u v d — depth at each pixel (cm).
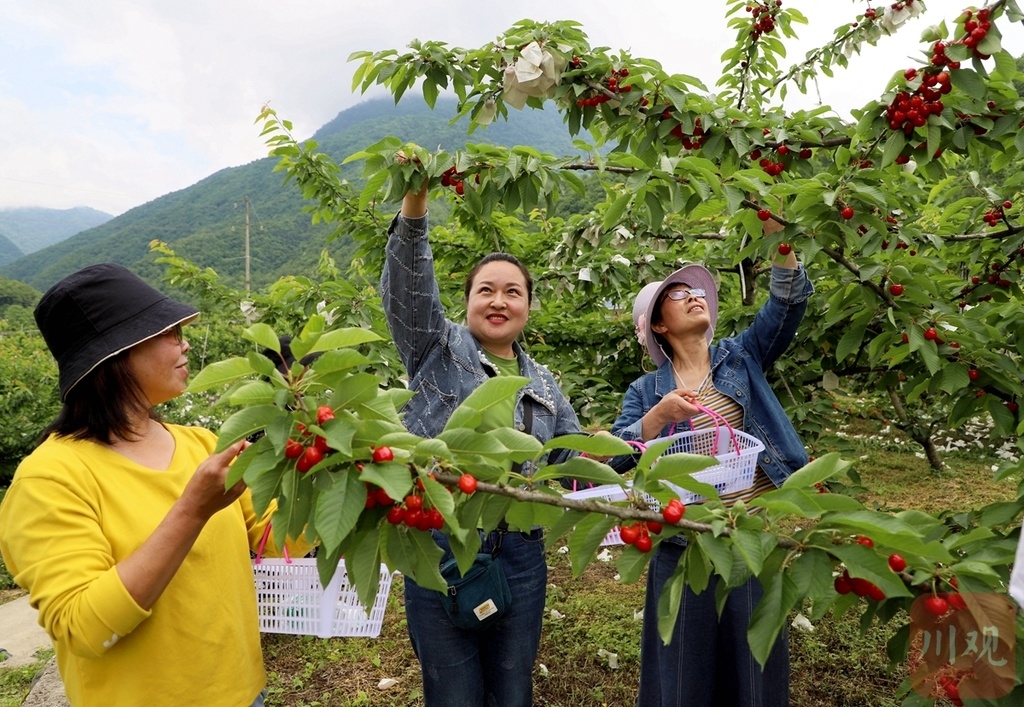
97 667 130
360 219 460
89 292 136
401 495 100
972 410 255
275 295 485
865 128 216
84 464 133
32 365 847
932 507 548
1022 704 116
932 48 199
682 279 239
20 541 125
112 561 130
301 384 116
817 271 296
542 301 457
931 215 364
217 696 139
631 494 129
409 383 204
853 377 394
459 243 488
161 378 145
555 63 221
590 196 816
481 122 247
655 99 228
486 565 188
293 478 112
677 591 119
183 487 145
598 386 398
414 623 198
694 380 234
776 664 211
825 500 118
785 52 373
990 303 288
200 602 139
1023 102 205
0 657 387
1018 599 109
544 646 333
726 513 125
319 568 116
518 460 120
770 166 247
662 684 215
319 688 310
